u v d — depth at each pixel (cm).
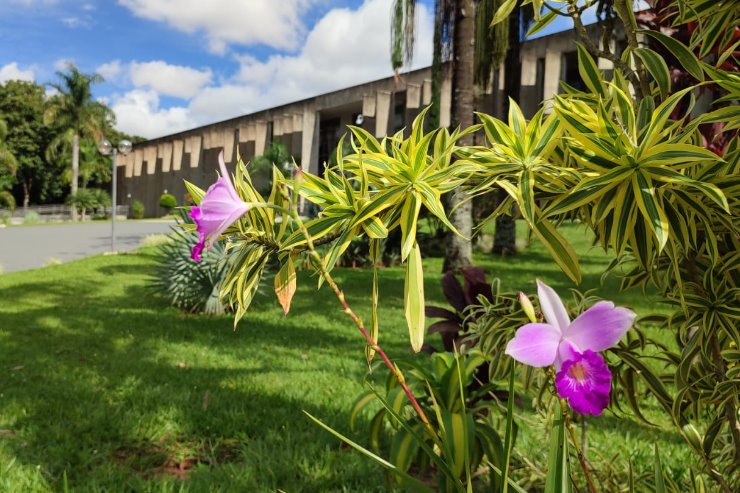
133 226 3381
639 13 176
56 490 269
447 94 2588
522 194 114
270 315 768
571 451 240
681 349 175
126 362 504
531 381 205
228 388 428
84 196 4734
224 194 100
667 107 106
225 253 127
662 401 170
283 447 314
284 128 3775
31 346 563
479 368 289
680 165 109
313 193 125
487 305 228
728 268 149
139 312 768
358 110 3512
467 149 131
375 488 271
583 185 112
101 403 386
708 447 164
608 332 90
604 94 138
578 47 140
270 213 123
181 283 759
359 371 482
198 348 570
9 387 425
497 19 138
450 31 1214
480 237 1555
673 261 119
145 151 5266
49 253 1764
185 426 347
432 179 117
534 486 254
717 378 155
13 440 323
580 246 1424
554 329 92
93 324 680
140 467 300
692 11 135
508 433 97
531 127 124
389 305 848
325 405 391
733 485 189
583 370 86
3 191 4862
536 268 1196
